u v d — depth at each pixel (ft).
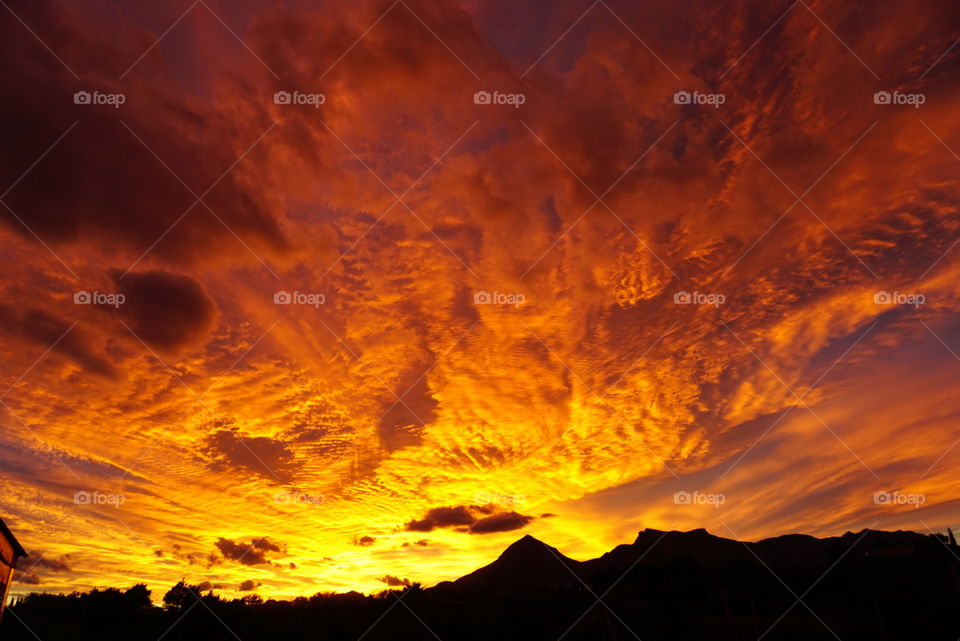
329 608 180.34
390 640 151.94
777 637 143.95
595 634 159.22
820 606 183.01
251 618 169.78
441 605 193.16
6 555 92.32
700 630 159.74
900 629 128.98
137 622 159.02
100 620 158.20
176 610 168.66
